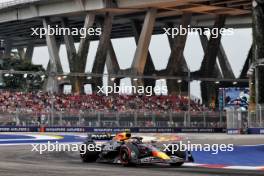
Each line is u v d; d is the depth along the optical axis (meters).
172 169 33.56
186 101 150.12
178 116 108.44
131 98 146.75
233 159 43.41
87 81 159.88
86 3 159.50
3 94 132.62
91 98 141.88
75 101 138.12
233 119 102.38
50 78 171.25
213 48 168.25
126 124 104.56
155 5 152.50
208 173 30.38
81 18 182.00
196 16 177.12
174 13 165.38
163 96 150.25
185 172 30.89
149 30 157.00
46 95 138.25
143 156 35.56
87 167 34.47
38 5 173.25
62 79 169.50
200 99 175.00
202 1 147.50
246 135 94.19
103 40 162.00
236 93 127.31
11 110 108.69
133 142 36.47
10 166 34.00
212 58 168.50
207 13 165.38
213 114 111.12
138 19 184.00
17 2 177.12
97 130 102.62
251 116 100.19
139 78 154.62
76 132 101.50
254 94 112.12
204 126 110.00
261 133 98.19
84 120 102.56
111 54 179.75
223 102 128.38
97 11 160.50
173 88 159.62
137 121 105.31
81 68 160.50
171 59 159.88
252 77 116.31
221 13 166.25
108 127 103.06
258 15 125.88
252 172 31.72
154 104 145.88
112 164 38.69
